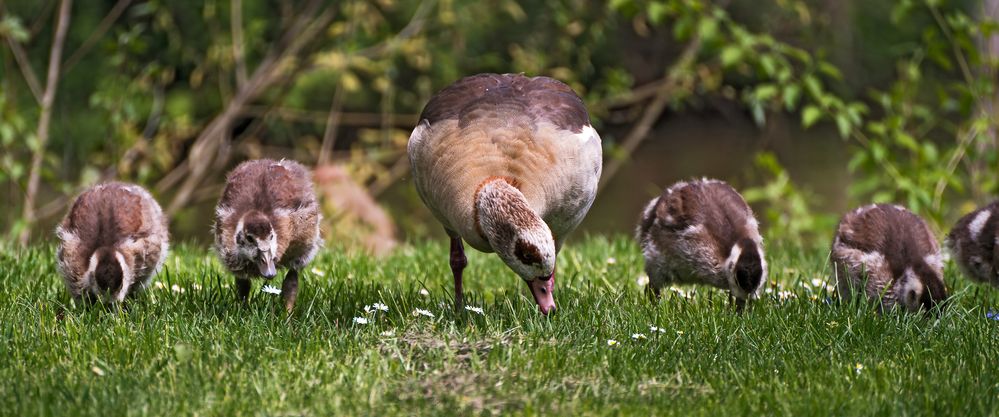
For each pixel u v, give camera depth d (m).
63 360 8.84
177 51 24.53
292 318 10.20
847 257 11.68
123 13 25.52
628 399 8.07
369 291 11.34
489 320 9.87
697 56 23.48
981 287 12.23
